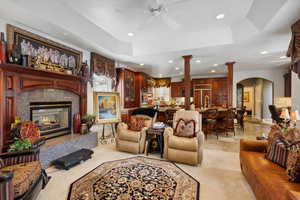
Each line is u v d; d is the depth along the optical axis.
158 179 2.41
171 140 3.05
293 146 1.88
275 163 1.99
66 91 3.77
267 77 7.35
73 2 2.63
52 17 2.69
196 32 3.79
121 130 3.74
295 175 1.55
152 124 4.00
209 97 8.34
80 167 2.85
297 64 2.72
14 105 2.64
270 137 2.29
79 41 3.67
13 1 2.17
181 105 7.68
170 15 3.01
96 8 2.81
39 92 3.16
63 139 3.38
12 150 2.21
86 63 4.20
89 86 4.47
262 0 2.46
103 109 4.48
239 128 6.65
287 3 2.16
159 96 9.67
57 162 2.77
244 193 2.06
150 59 5.23
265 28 2.90
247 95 11.57
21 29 2.84
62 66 3.63
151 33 3.91
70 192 2.09
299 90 3.41
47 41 3.29
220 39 3.73
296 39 2.63
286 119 3.13
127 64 6.04
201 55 4.75
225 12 2.92
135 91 7.19
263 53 4.54
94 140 4.08
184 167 2.85
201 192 2.09
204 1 2.59
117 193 2.06
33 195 1.71
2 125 2.47
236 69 7.25
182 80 9.40
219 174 2.59
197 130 3.41
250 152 2.41
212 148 4.00
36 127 2.75
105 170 2.71
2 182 1.30
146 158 3.29
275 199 1.38
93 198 1.96
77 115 3.92
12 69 2.57
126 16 3.09
